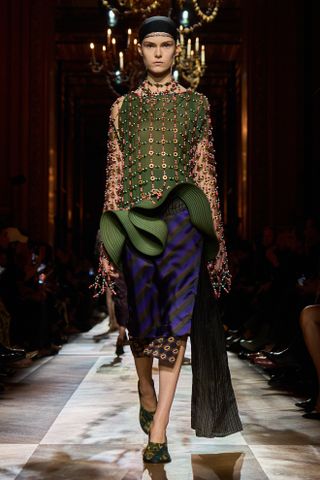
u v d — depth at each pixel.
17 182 17.56
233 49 25.69
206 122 4.45
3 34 20.08
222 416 4.30
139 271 4.23
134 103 4.42
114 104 4.52
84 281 18.11
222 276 4.41
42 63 20.45
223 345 4.32
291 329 8.12
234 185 26.02
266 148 20.56
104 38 23.98
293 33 17.03
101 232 4.32
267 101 20.48
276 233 12.88
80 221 35.56
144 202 4.21
